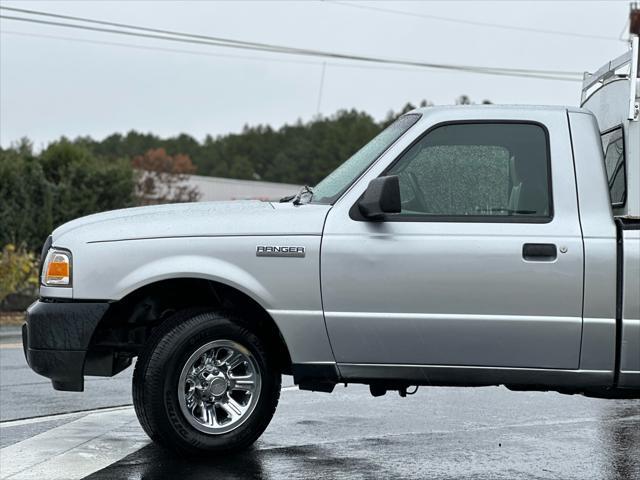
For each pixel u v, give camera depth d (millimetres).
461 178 5980
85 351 5922
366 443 6641
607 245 5785
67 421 7598
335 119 111625
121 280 5926
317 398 8523
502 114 6008
